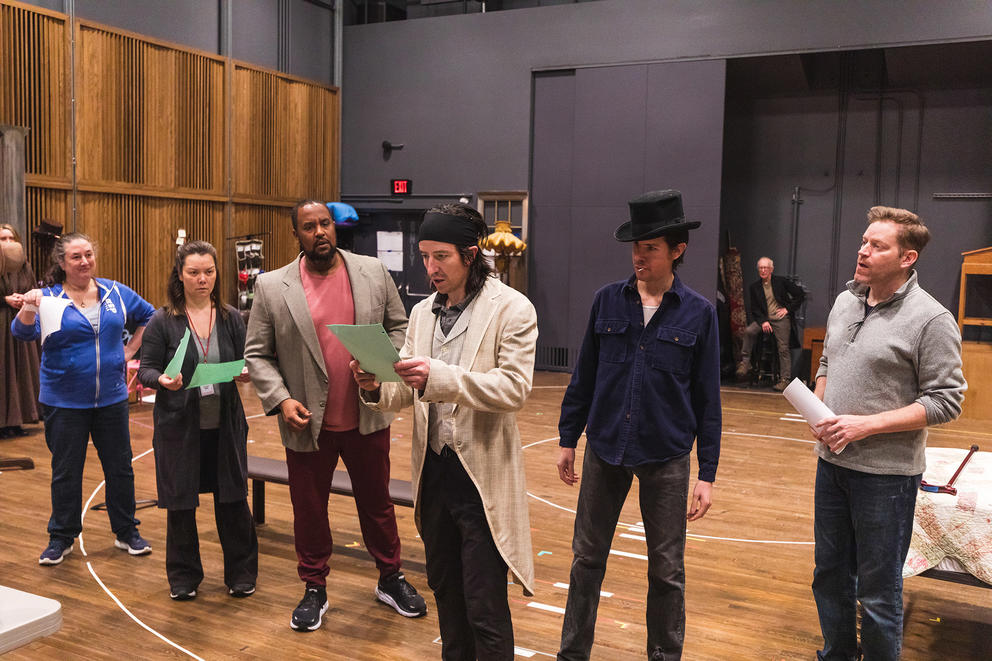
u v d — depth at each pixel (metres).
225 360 3.43
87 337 3.84
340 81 11.30
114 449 3.97
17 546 4.10
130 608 3.40
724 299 10.07
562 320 10.38
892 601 2.42
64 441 3.86
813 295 9.95
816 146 9.80
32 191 7.76
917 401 2.35
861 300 2.53
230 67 9.68
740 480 5.60
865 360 2.44
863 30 8.75
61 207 8.02
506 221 10.46
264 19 10.21
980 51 8.68
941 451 3.44
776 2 9.05
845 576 2.61
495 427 2.28
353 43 11.21
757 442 6.79
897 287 2.43
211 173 9.58
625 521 4.71
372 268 3.29
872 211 2.47
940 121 9.20
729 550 4.24
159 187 8.93
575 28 10.00
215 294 3.45
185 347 3.09
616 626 3.31
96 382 3.86
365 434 3.22
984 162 9.05
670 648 2.54
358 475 3.31
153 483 5.28
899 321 2.40
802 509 4.96
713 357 2.53
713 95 9.41
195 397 3.36
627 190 9.89
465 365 2.27
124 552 4.05
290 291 3.14
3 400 6.41
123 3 8.52
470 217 2.30
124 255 8.66
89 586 3.62
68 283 3.87
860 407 2.44
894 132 9.42
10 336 6.45
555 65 10.11
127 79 8.55
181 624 3.25
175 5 9.09
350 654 3.02
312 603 3.27
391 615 3.36
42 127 7.78
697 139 9.52
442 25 10.67
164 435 3.34
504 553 2.24
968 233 9.17
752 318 9.69
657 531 2.53
